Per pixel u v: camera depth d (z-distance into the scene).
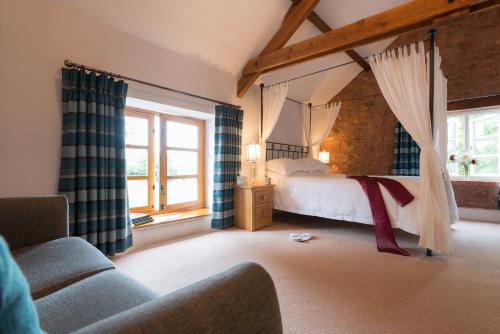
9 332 0.33
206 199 3.85
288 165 3.89
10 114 1.93
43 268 1.05
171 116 3.46
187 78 3.12
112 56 2.46
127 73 2.57
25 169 2.00
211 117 3.68
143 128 3.20
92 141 2.19
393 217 2.66
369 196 2.83
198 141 3.80
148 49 2.74
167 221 2.96
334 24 3.86
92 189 2.19
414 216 2.52
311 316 1.45
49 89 2.10
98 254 1.24
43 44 2.07
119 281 0.98
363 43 2.73
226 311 0.51
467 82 4.15
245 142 3.94
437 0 2.13
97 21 2.36
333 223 3.86
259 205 3.51
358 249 2.62
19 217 1.30
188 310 0.46
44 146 2.08
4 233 1.25
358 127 5.34
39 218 1.37
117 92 2.41
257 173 3.93
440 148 2.93
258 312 0.57
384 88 2.62
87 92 2.21
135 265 2.18
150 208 3.26
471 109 4.27
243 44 3.38
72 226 2.10
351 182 3.08
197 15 2.78
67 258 1.15
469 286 1.80
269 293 0.60
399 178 3.00
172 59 2.96
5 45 1.90
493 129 4.25
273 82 4.30
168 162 3.43
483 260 2.30
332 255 2.44
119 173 2.41
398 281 1.88
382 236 2.63
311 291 1.74
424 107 2.40
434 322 1.39
